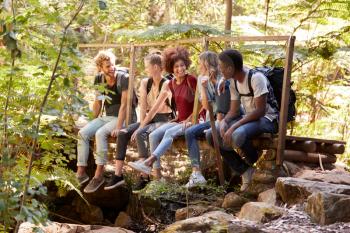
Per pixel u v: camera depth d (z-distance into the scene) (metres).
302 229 4.36
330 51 7.79
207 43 5.99
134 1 10.54
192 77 6.11
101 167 6.46
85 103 3.76
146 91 6.37
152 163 5.93
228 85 5.74
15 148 3.78
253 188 5.57
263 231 4.11
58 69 3.69
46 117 4.83
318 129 8.43
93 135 6.49
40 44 3.74
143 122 6.22
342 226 4.37
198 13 11.03
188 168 6.80
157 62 6.21
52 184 6.93
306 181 5.07
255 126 5.41
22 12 3.78
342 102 8.51
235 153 5.70
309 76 8.36
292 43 5.47
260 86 5.38
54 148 4.17
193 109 5.99
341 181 5.30
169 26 7.52
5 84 3.94
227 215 4.72
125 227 6.68
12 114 3.82
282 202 5.08
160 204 6.59
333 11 8.54
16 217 3.42
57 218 7.03
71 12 4.09
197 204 5.74
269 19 9.57
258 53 7.90
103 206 7.12
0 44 3.86
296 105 8.29
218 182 6.42
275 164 5.57
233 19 9.48
